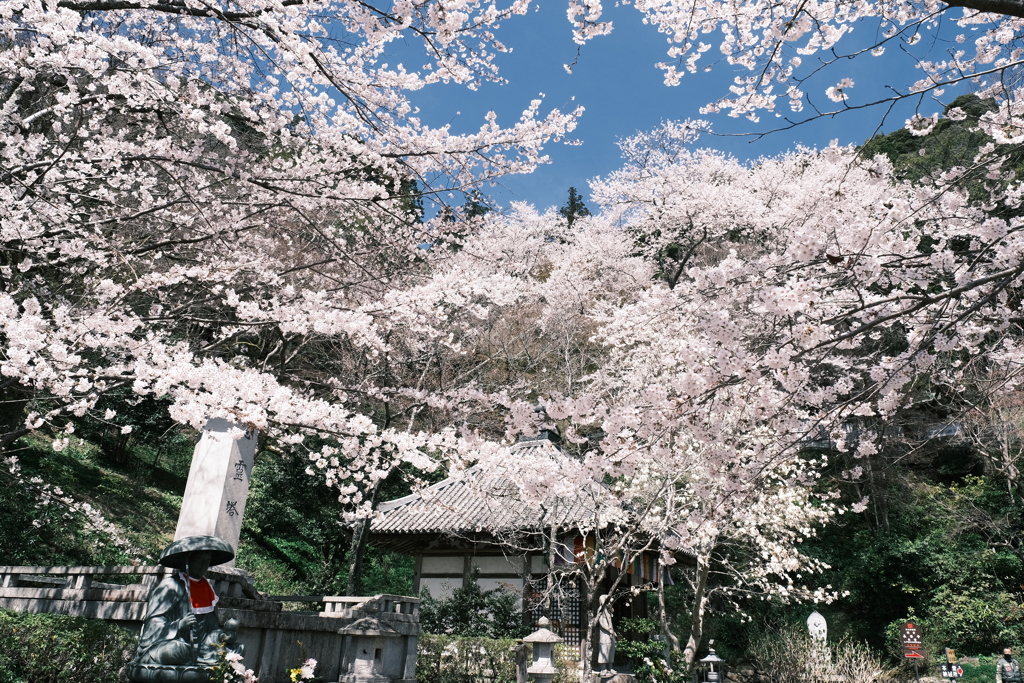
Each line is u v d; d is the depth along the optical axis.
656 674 10.55
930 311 4.30
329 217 8.68
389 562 16.61
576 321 17.59
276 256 8.95
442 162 6.37
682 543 10.73
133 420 14.86
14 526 9.95
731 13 4.29
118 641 5.12
